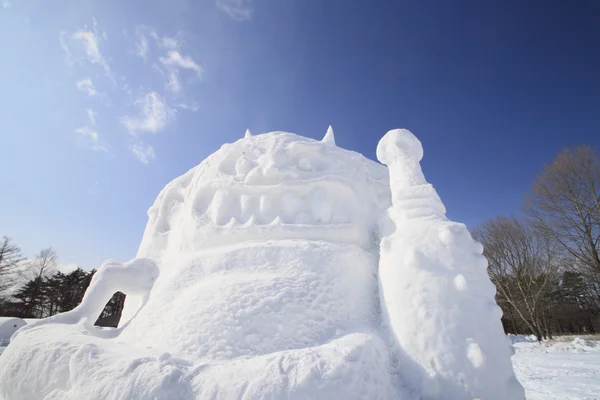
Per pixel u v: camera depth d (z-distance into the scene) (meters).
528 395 7.01
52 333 4.04
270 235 4.65
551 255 24.03
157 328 3.84
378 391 2.88
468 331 3.32
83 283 40.91
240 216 5.00
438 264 3.70
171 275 4.68
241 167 5.39
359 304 4.10
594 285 22.25
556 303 29.91
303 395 2.48
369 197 5.44
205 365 2.91
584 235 21.31
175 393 2.60
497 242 27.98
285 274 4.02
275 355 2.86
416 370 3.33
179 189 6.64
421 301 3.52
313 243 4.44
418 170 4.75
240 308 3.55
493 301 3.63
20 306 37.81
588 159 21.34
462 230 3.89
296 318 3.55
